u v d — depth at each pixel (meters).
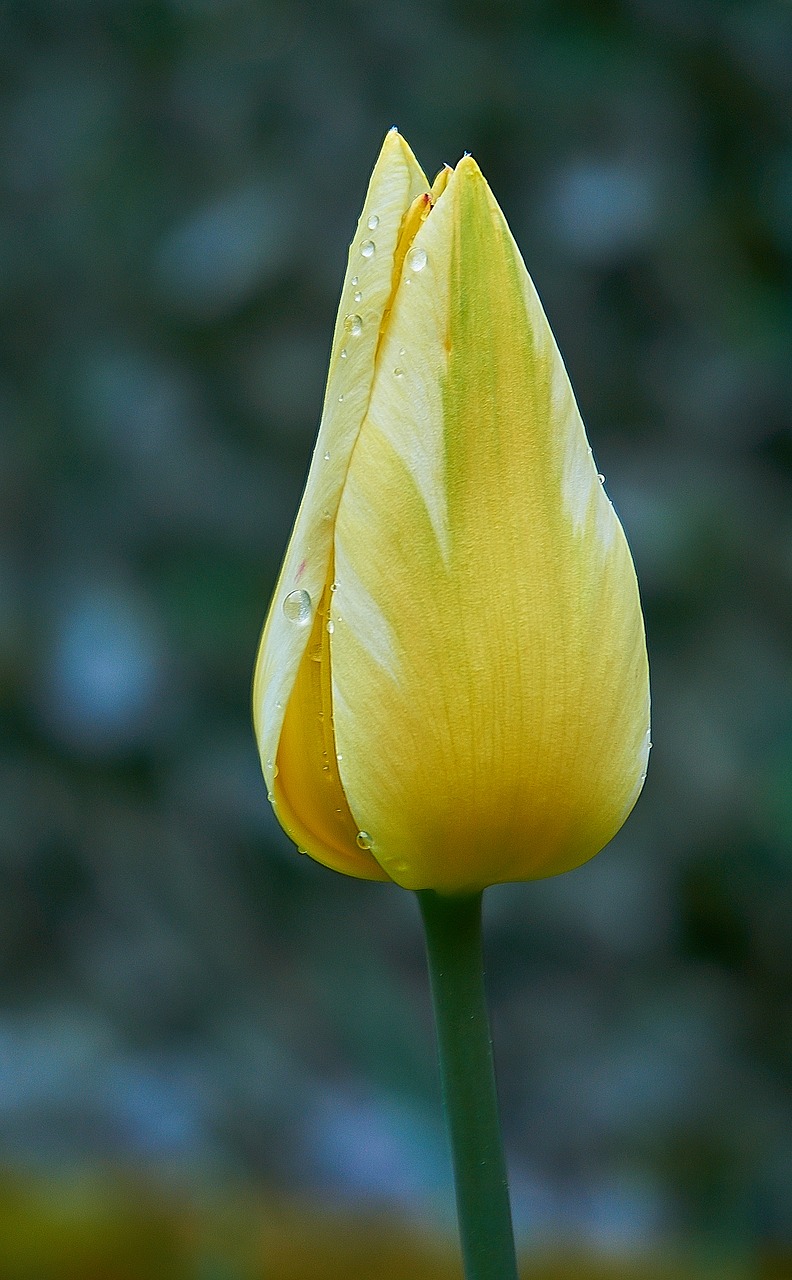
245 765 0.86
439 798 0.45
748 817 0.84
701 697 0.84
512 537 0.45
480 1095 0.45
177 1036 0.84
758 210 0.86
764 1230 0.84
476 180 0.44
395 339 0.45
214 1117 0.65
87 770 0.86
